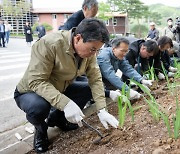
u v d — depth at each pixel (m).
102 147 1.95
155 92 3.01
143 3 30.22
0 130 3.14
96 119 2.60
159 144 1.72
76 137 2.31
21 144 2.42
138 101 2.81
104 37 1.67
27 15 35.59
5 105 4.11
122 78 3.53
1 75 6.29
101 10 19.72
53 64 1.99
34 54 1.97
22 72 6.68
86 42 1.69
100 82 2.31
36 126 2.17
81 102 2.60
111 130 2.20
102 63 2.85
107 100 3.12
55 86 2.19
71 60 1.97
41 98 2.10
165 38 3.43
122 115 2.12
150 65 3.60
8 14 33.72
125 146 1.86
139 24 30.30
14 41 18.48
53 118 2.48
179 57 4.84
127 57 3.27
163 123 2.04
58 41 1.90
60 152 2.13
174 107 2.27
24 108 2.12
